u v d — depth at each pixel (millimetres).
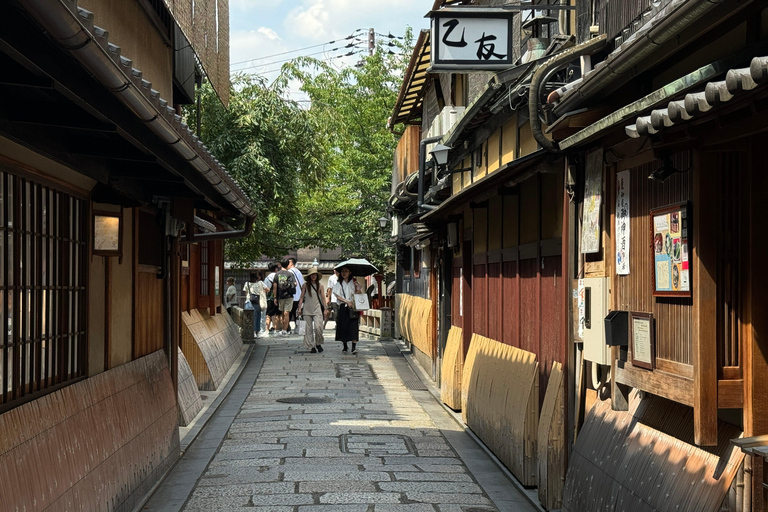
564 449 7531
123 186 7969
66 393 6312
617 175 6227
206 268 18328
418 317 21094
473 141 13781
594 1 7949
